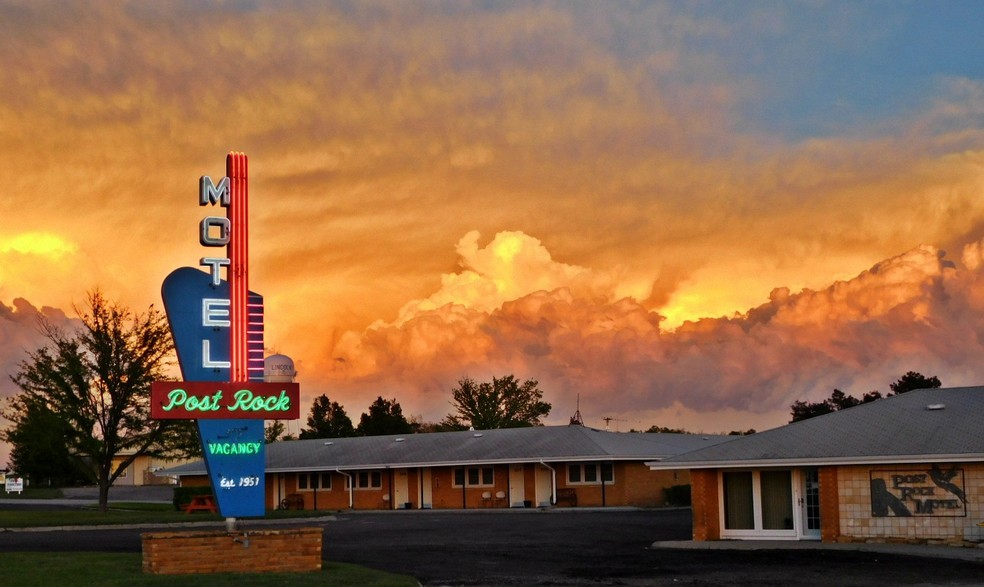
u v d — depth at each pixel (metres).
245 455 23.00
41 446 50.91
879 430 31.80
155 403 22.19
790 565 25.27
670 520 43.56
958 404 32.94
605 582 22.42
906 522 29.91
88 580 21.44
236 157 23.22
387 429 106.69
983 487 29.00
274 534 23.00
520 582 22.52
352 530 39.59
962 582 21.66
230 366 22.97
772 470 32.66
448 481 62.25
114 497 80.38
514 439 62.03
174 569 22.27
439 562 26.77
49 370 50.94
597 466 58.28
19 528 41.66
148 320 52.41
